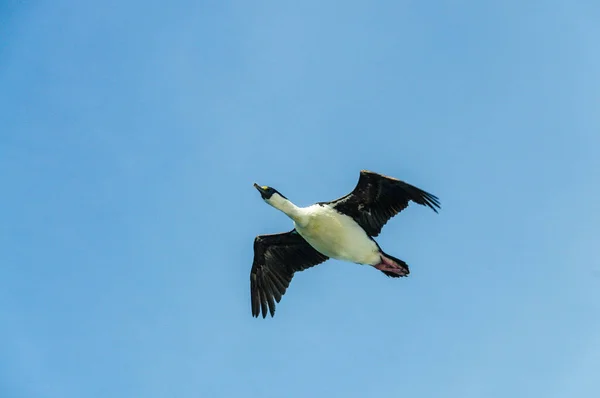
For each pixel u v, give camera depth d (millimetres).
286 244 24172
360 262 22344
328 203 22203
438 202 20922
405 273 22328
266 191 22391
